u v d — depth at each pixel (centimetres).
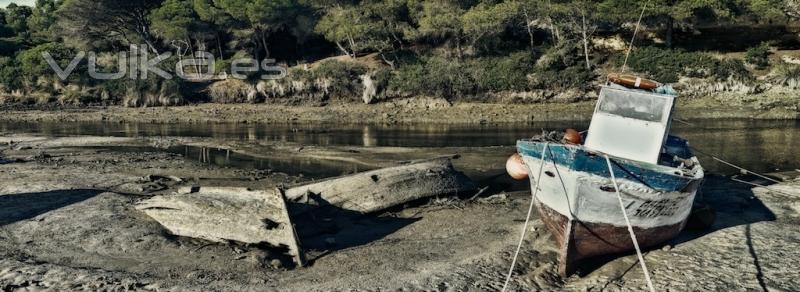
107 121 4638
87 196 2006
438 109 4425
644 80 1452
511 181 2264
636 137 1434
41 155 2938
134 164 2702
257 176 2428
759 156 2648
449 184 1962
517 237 1534
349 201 1803
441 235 1590
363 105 4709
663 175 1276
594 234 1321
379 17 5038
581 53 4834
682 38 4938
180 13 5409
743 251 1411
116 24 5788
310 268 1365
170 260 1424
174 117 4681
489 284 1248
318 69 5019
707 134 3244
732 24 4753
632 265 1353
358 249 1485
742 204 1820
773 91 4084
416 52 5138
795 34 4662
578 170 1262
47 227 1666
